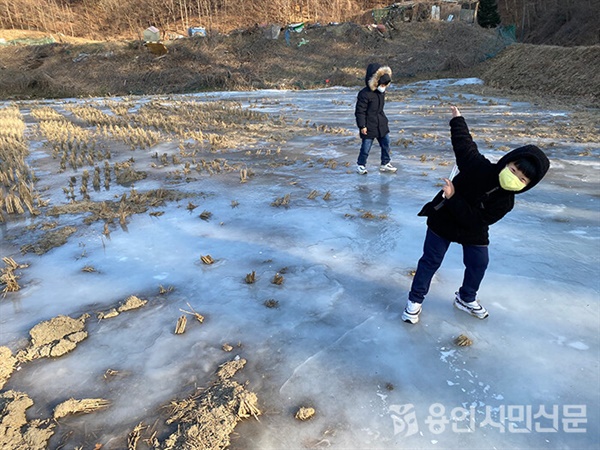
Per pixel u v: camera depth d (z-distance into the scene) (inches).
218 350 124.3
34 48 1401.3
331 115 588.7
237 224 215.3
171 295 154.2
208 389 109.1
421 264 126.6
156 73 1282.0
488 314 135.7
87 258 185.2
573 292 145.7
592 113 523.5
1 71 1306.6
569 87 727.1
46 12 2064.5
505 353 118.5
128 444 94.3
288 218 219.9
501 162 107.4
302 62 1305.4
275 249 186.5
